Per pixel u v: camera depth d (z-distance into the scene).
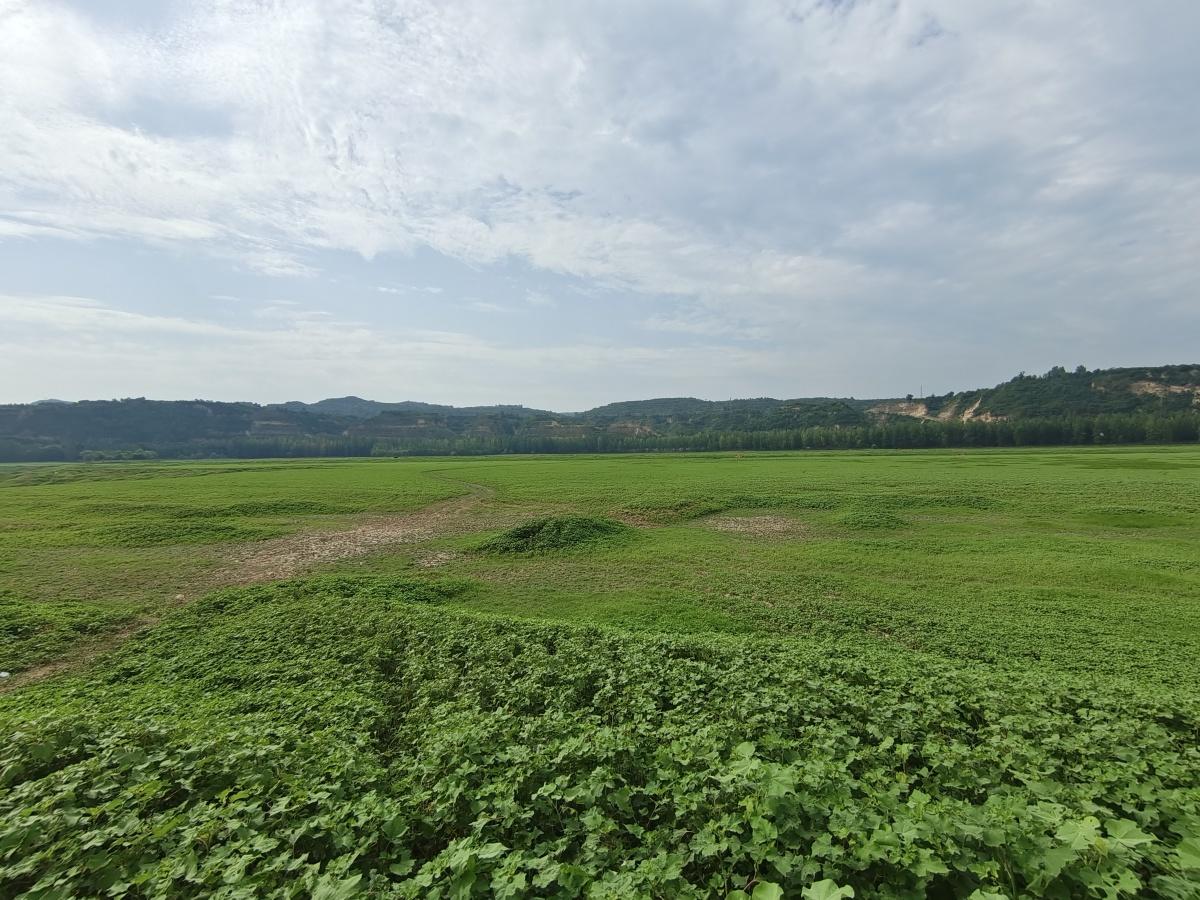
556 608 19.59
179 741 7.94
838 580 21.84
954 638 15.73
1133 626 16.52
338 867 5.15
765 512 38.22
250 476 65.56
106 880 5.19
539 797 6.36
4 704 11.47
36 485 59.59
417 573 25.00
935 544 27.94
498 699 10.69
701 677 10.92
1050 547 26.70
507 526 35.94
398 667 13.19
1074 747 7.61
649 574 23.70
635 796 6.57
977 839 5.02
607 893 4.65
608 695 10.34
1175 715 9.23
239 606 18.84
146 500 43.66
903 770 7.42
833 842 5.25
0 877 5.34
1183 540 28.25
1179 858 4.84
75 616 18.47
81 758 7.85
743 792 5.97
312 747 8.15
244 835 5.76
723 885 4.89
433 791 6.58
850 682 11.05
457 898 4.75
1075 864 4.77
